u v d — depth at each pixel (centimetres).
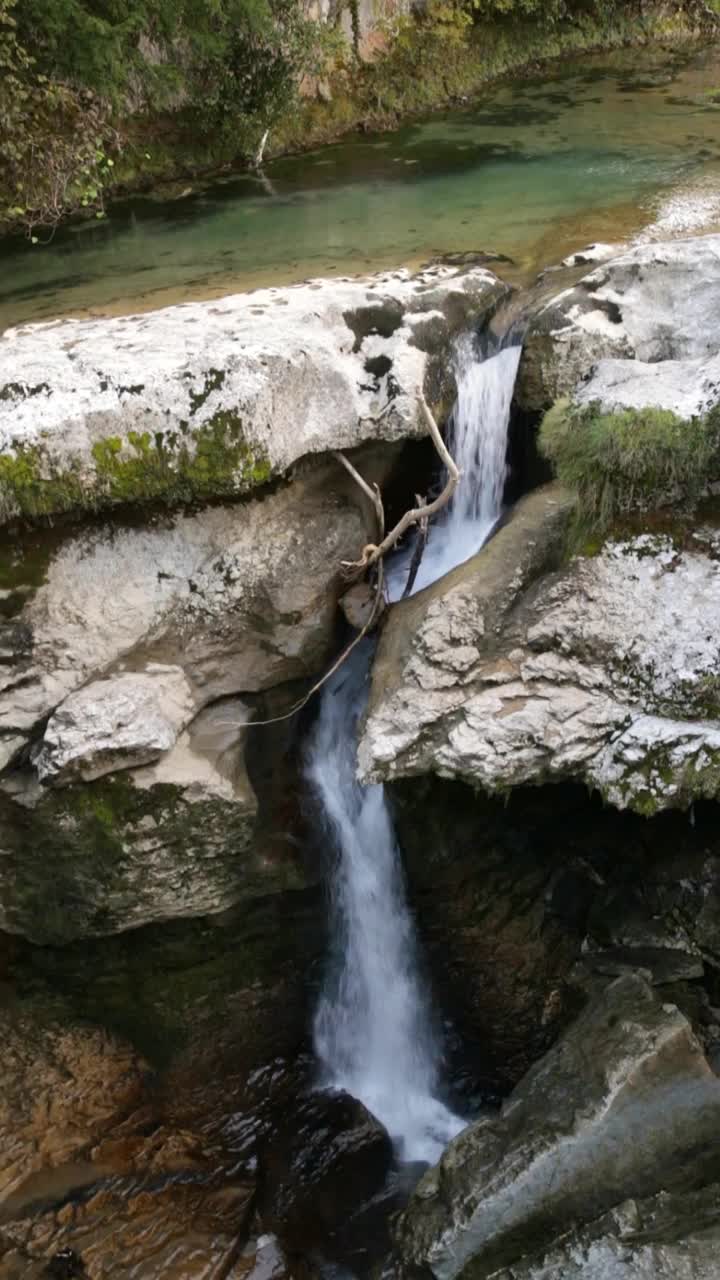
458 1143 452
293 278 691
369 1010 574
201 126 958
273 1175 513
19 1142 514
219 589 518
